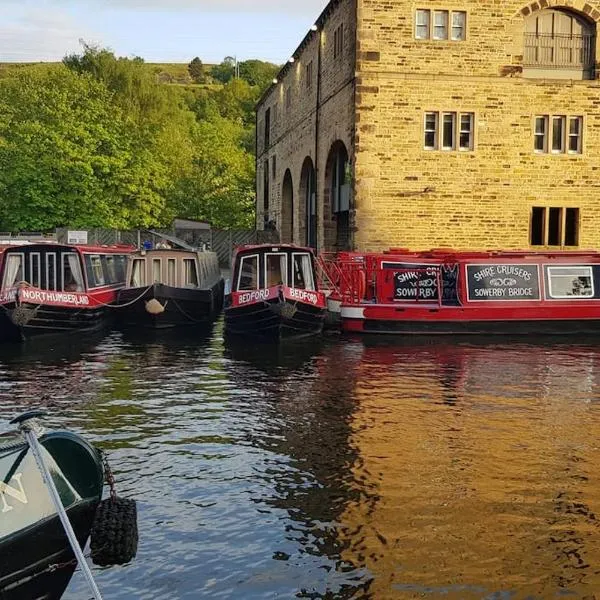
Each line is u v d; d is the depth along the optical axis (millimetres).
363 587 8102
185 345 22719
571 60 29922
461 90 29438
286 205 46438
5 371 18641
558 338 23828
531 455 12180
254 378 17859
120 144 52531
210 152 65125
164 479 11102
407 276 24625
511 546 9016
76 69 70625
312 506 10148
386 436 13180
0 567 7621
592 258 24812
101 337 24312
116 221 50938
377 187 29438
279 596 7938
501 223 30016
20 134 50938
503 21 29297
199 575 8352
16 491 7840
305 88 38500
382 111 29203
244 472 11398
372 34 28953
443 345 22484
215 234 53594
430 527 9508
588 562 8656
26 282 23750
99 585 8148
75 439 8438
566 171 30094
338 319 24734
